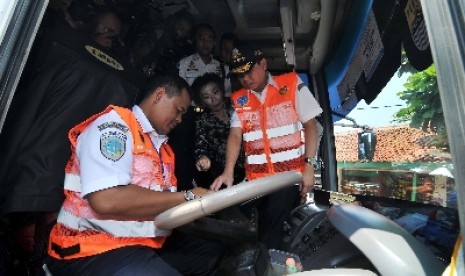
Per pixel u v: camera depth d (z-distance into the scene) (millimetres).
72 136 1277
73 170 1266
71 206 1251
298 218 1861
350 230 982
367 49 2375
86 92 1449
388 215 1550
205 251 1573
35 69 1432
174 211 938
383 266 853
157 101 1383
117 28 2059
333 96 3176
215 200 918
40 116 1346
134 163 1257
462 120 705
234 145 2199
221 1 2748
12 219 1428
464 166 685
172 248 1564
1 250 1330
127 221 1240
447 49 753
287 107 2113
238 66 2016
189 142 2570
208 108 2586
